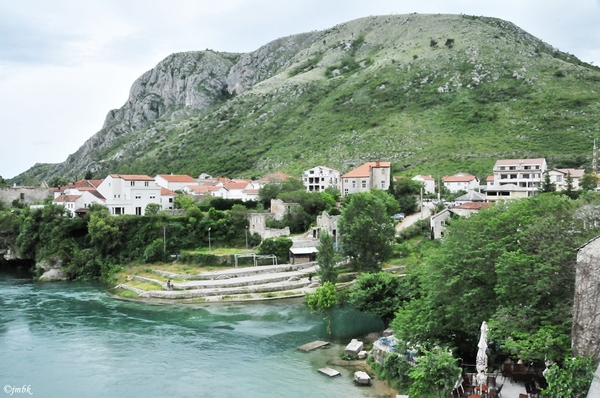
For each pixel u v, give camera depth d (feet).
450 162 543.39
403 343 136.67
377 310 183.11
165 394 135.23
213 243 350.43
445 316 128.26
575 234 118.21
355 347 165.89
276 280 280.72
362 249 282.15
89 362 161.48
